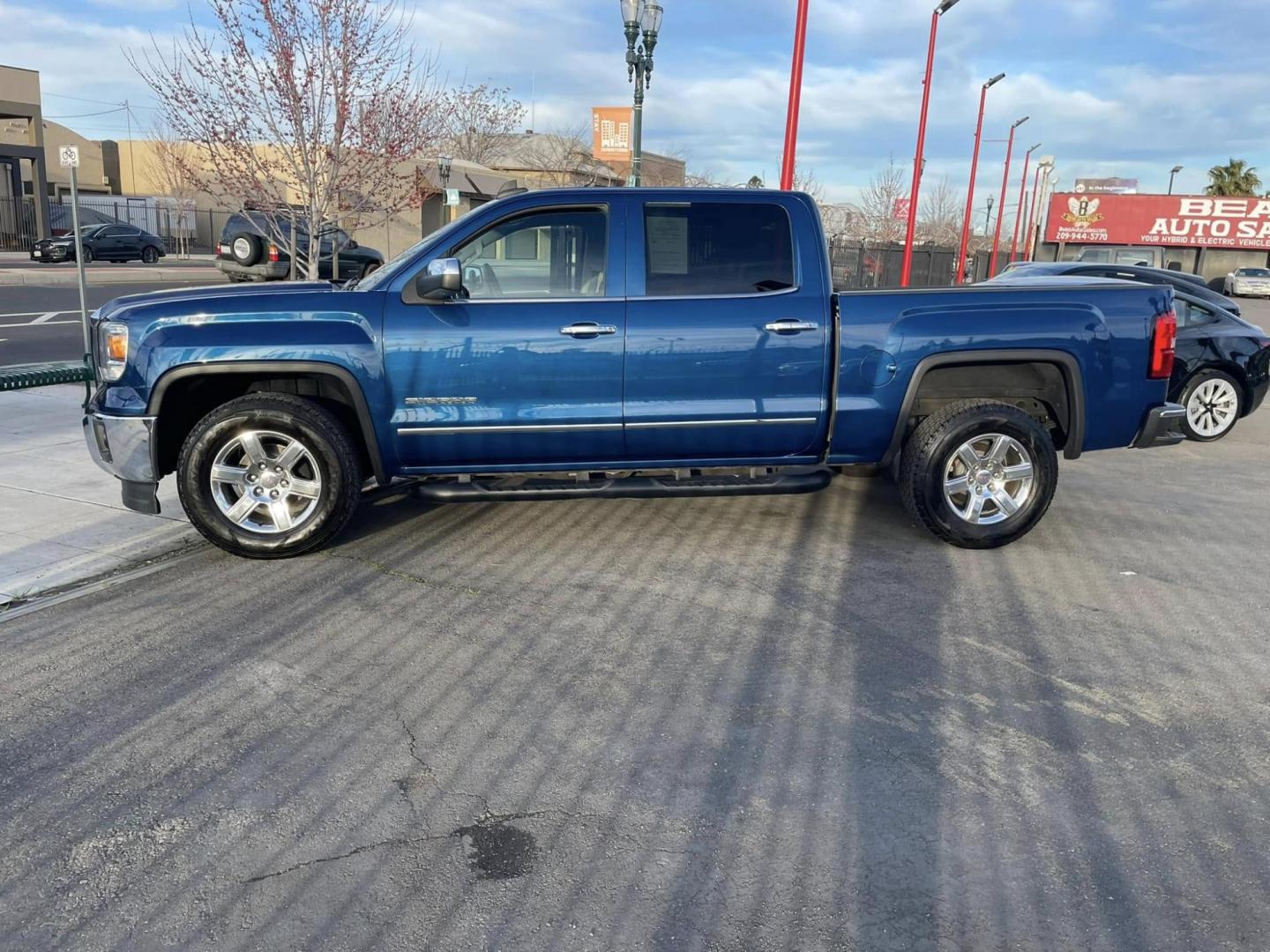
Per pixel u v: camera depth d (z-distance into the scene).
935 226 51.97
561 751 3.53
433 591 5.06
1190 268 50.50
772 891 2.80
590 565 5.48
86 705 3.82
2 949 2.55
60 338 14.91
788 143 12.12
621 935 2.62
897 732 3.68
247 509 5.34
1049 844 3.02
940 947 2.59
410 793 3.26
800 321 5.40
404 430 5.33
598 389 5.36
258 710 3.80
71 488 6.71
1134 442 5.83
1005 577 5.39
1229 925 2.68
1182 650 4.45
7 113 36.09
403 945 2.58
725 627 4.64
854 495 7.14
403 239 32.69
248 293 5.36
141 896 2.76
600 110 27.23
